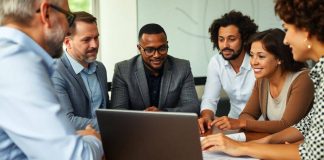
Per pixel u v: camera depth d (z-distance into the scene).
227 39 2.75
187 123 1.11
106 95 2.53
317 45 1.38
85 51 2.31
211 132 2.03
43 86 1.01
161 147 1.18
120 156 1.28
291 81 2.16
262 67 2.16
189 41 3.72
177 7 3.66
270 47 2.11
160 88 2.64
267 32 2.15
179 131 1.14
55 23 1.11
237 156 1.53
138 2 3.59
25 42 1.04
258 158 1.51
